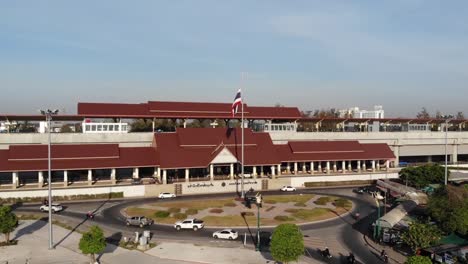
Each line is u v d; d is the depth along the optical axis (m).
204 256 44.88
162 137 90.38
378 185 87.56
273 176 90.00
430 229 46.12
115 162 81.19
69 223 59.09
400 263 43.47
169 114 95.88
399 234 50.41
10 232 50.56
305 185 92.88
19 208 68.56
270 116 105.50
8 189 73.94
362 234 55.25
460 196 53.94
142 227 57.78
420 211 65.31
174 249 47.38
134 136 93.12
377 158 103.19
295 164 97.31
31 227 56.66
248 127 106.50
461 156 132.38
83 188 76.38
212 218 62.41
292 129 109.06
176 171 87.25
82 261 42.66
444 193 56.00
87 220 61.03
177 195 81.38
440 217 52.41
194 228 56.78
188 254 45.56
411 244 46.03
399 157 119.62
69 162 78.06
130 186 79.06
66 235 52.84
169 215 64.00
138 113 93.69
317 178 94.75
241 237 53.16
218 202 74.00
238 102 83.38
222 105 103.19
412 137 118.81
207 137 91.88
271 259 43.91
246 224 59.41
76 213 65.38
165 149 86.38
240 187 86.62
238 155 88.81
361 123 119.75
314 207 70.94
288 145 100.00
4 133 84.75
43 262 42.25
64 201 74.19
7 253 45.19
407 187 79.50
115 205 71.44
